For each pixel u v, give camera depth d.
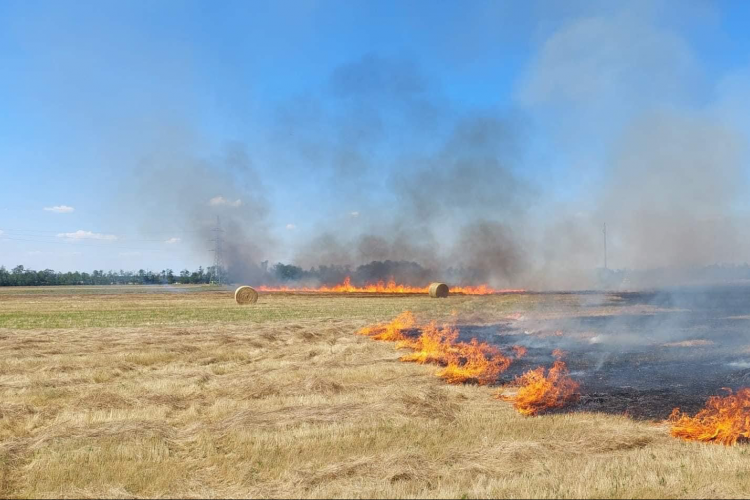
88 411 12.71
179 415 12.70
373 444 10.24
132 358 20.14
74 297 70.06
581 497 7.61
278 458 9.55
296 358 20.97
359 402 13.43
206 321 35.66
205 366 19.23
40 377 16.80
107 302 58.25
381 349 22.97
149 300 62.28
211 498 8.00
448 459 9.37
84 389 15.25
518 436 10.74
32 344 23.56
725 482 8.20
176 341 25.12
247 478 8.73
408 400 12.90
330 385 14.98
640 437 10.48
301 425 11.34
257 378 16.42
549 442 10.19
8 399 14.02
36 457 9.53
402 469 8.76
